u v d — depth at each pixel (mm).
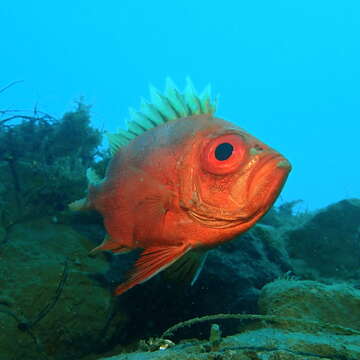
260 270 675
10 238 687
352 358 307
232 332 613
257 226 801
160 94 338
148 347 388
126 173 324
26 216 747
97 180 369
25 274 612
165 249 300
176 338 631
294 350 313
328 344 324
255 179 268
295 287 507
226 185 274
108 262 714
